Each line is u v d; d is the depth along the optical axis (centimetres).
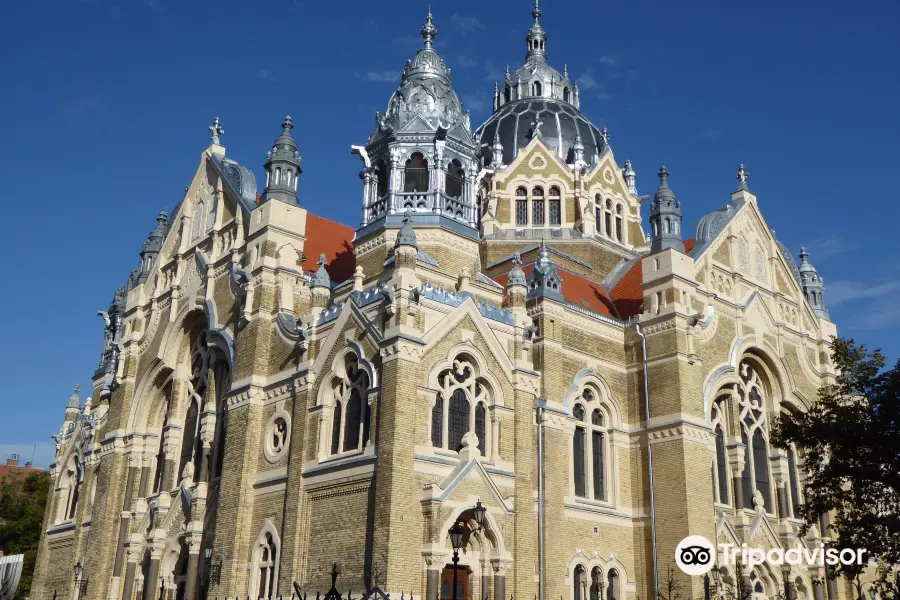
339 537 3419
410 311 3488
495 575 3453
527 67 6444
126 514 4825
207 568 4044
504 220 5616
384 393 3400
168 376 5003
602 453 4303
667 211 4553
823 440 3434
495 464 3631
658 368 4334
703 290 4575
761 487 4706
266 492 3856
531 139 5762
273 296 4206
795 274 5628
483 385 3728
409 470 3303
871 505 3762
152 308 5212
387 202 4272
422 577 3241
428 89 4462
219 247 4750
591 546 4034
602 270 5466
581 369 4269
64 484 6050
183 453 4694
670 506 4097
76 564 4925
